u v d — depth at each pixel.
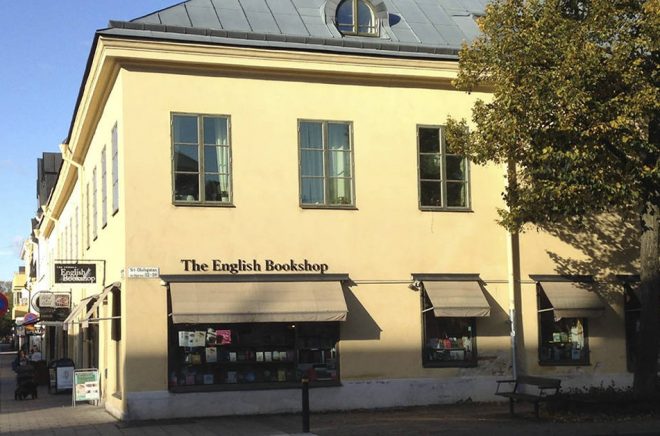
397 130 19.92
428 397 19.42
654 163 16.69
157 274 17.70
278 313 17.94
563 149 16.00
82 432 15.95
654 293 17.20
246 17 20.06
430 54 19.89
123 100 17.84
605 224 21.50
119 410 18.27
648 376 17.08
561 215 18.16
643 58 15.93
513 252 20.66
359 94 19.70
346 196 19.47
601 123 15.43
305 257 18.88
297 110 19.16
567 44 15.69
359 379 18.98
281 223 18.77
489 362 20.08
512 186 18.27
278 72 19.00
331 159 19.41
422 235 19.89
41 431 16.44
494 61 16.89
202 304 17.52
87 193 26.52
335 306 18.36
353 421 16.84
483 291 20.22
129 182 17.73
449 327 20.02
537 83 15.82
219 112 18.55
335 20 20.58
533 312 20.66
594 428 14.89
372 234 19.47
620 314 21.38
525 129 16.23
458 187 20.41
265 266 18.52
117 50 17.61
